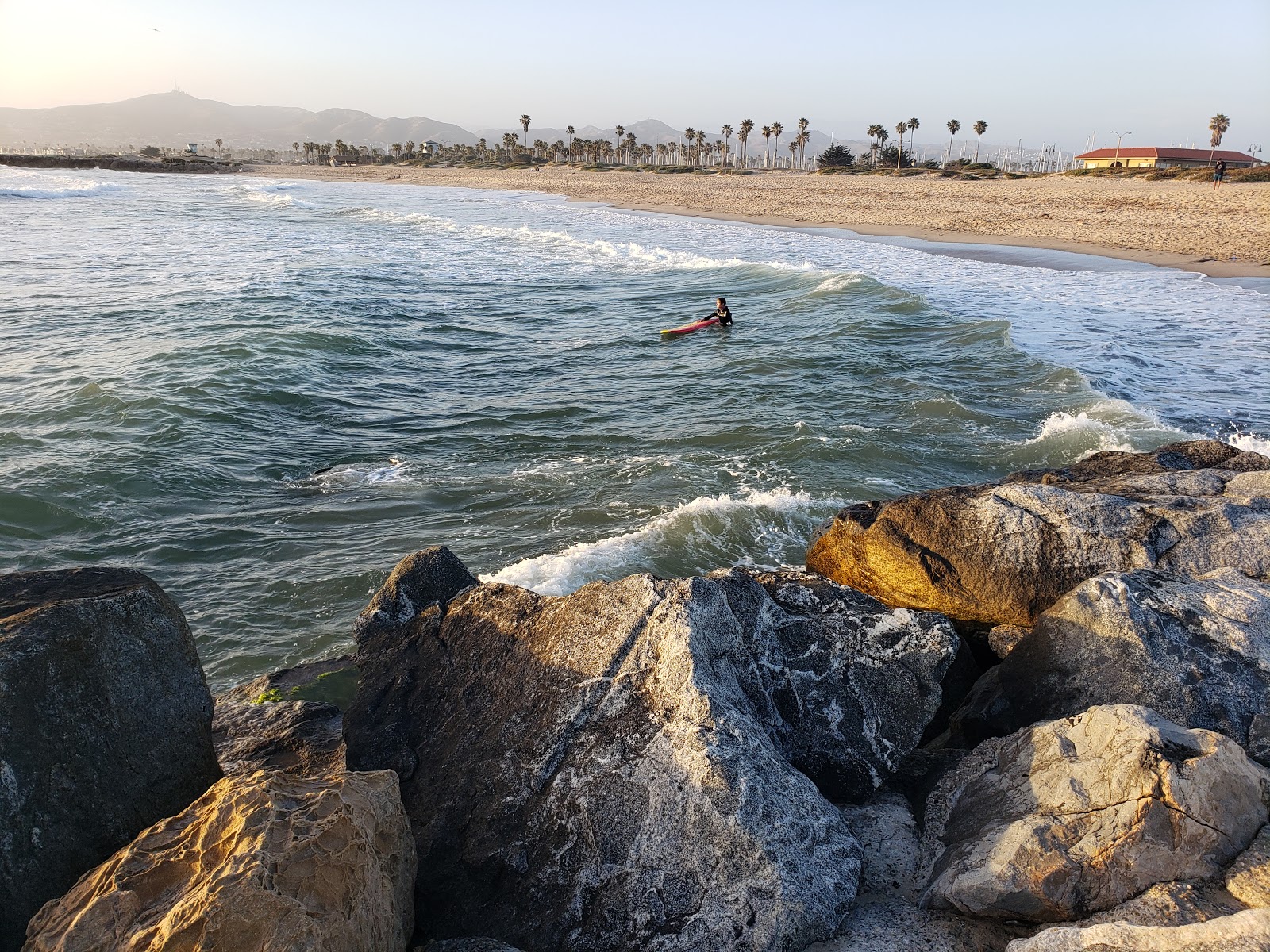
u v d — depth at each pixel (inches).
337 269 1136.2
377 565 357.4
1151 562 221.6
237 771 188.2
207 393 563.2
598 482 450.0
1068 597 198.7
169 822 129.3
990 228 1631.4
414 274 1125.1
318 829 121.7
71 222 1664.6
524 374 677.9
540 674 175.3
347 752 186.2
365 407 578.2
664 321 883.4
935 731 206.2
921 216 1849.2
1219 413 550.0
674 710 153.6
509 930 146.0
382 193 3058.6
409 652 205.6
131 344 685.3
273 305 864.3
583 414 573.9
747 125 6215.6
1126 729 144.6
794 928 129.6
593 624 175.0
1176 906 121.0
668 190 2861.7
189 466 456.1
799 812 141.6
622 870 142.5
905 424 542.6
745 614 193.5
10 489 410.9
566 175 4306.1
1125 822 132.3
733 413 568.1
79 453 458.6
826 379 647.8
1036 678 194.4
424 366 693.3
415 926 152.2
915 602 247.3
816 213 1995.6
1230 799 132.2
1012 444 498.6
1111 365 669.3
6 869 123.6
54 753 132.3
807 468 463.2
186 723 153.1
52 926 115.6
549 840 152.3
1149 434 492.7
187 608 324.8
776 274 1095.0
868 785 178.7
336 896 115.3
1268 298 939.3
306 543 380.5
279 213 2058.3
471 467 475.8
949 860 145.7
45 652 134.3
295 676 263.6
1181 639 182.9
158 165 5098.4
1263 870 122.3
